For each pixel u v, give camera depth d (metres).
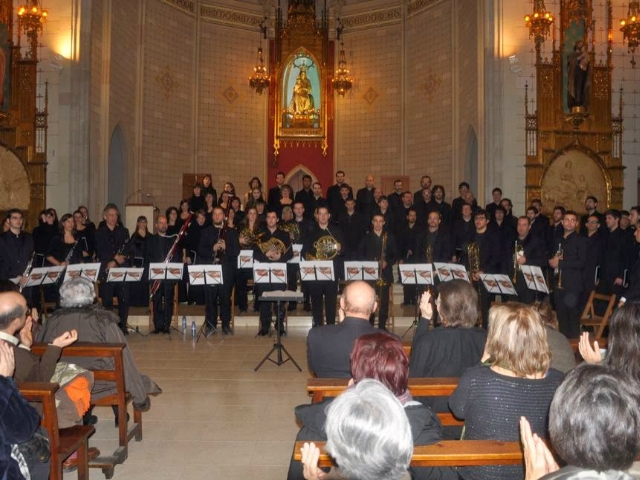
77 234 11.78
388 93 19.33
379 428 1.86
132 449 5.36
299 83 19.91
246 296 12.48
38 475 3.67
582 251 9.24
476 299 4.32
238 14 19.81
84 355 4.87
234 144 19.73
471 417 3.16
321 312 10.08
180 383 7.50
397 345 2.87
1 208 13.93
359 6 19.83
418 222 13.58
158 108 17.81
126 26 16.42
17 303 3.78
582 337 3.91
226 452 5.30
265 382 7.57
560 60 14.04
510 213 12.55
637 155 14.53
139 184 17.08
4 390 2.91
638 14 13.45
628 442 1.77
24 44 14.26
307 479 2.31
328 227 10.36
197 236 13.00
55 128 14.15
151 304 11.47
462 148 16.70
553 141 14.02
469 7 16.06
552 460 2.32
